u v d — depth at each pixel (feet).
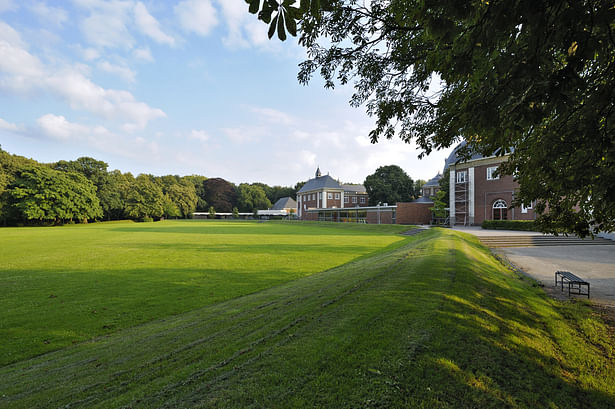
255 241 77.87
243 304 22.27
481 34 7.33
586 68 9.41
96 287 29.94
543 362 11.76
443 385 8.91
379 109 19.71
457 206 132.16
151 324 19.94
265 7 6.36
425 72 16.21
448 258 31.99
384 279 23.79
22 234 102.68
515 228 98.32
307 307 17.76
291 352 10.99
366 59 18.26
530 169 12.46
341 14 15.42
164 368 11.20
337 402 7.99
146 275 35.63
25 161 189.26
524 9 6.01
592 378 11.06
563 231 16.79
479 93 8.72
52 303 24.84
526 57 6.88
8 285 30.73
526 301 20.53
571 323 17.47
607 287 27.63
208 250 58.90
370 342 11.43
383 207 173.88
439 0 6.75
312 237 91.45
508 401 8.77
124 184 249.96
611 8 5.92
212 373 10.05
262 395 8.36
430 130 19.44
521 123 8.12
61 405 9.12
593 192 11.00
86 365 12.89
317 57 18.40
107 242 74.43
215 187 339.98
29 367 13.89
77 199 186.70
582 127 8.59
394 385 8.71
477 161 121.60
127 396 9.11
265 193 390.83
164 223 214.90
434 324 12.97
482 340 12.12
